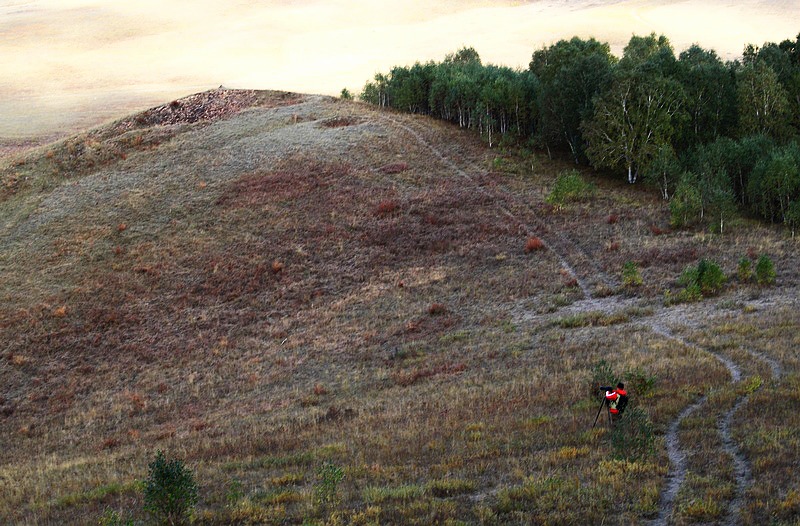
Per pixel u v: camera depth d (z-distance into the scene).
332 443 29.88
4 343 52.34
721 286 45.84
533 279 52.12
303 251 60.41
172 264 60.25
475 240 59.66
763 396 26.75
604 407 28.88
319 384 41.12
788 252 50.69
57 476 31.53
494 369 38.03
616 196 65.69
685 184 58.91
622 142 67.69
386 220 63.84
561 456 24.28
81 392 46.41
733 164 63.44
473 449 26.44
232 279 57.66
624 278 48.81
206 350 49.38
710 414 26.16
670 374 31.77
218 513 23.02
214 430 35.66
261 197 69.19
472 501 21.92
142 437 37.59
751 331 37.12
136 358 49.50
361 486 24.14
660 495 20.73
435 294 52.34
